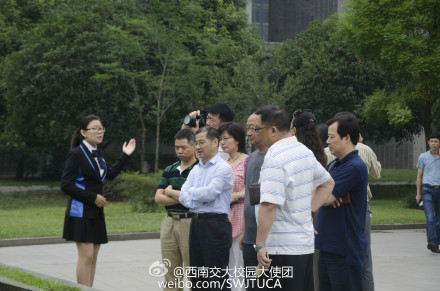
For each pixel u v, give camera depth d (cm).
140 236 1227
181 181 589
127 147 650
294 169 406
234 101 2202
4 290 522
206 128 545
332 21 2522
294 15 3881
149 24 2066
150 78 2097
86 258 598
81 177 599
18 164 3431
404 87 2088
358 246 443
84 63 2205
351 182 441
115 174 637
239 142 606
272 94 2239
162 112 2142
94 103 2247
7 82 2350
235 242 583
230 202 571
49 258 959
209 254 531
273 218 399
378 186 2658
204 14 2373
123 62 2194
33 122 2362
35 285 512
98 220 607
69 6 2311
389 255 1016
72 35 2269
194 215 539
